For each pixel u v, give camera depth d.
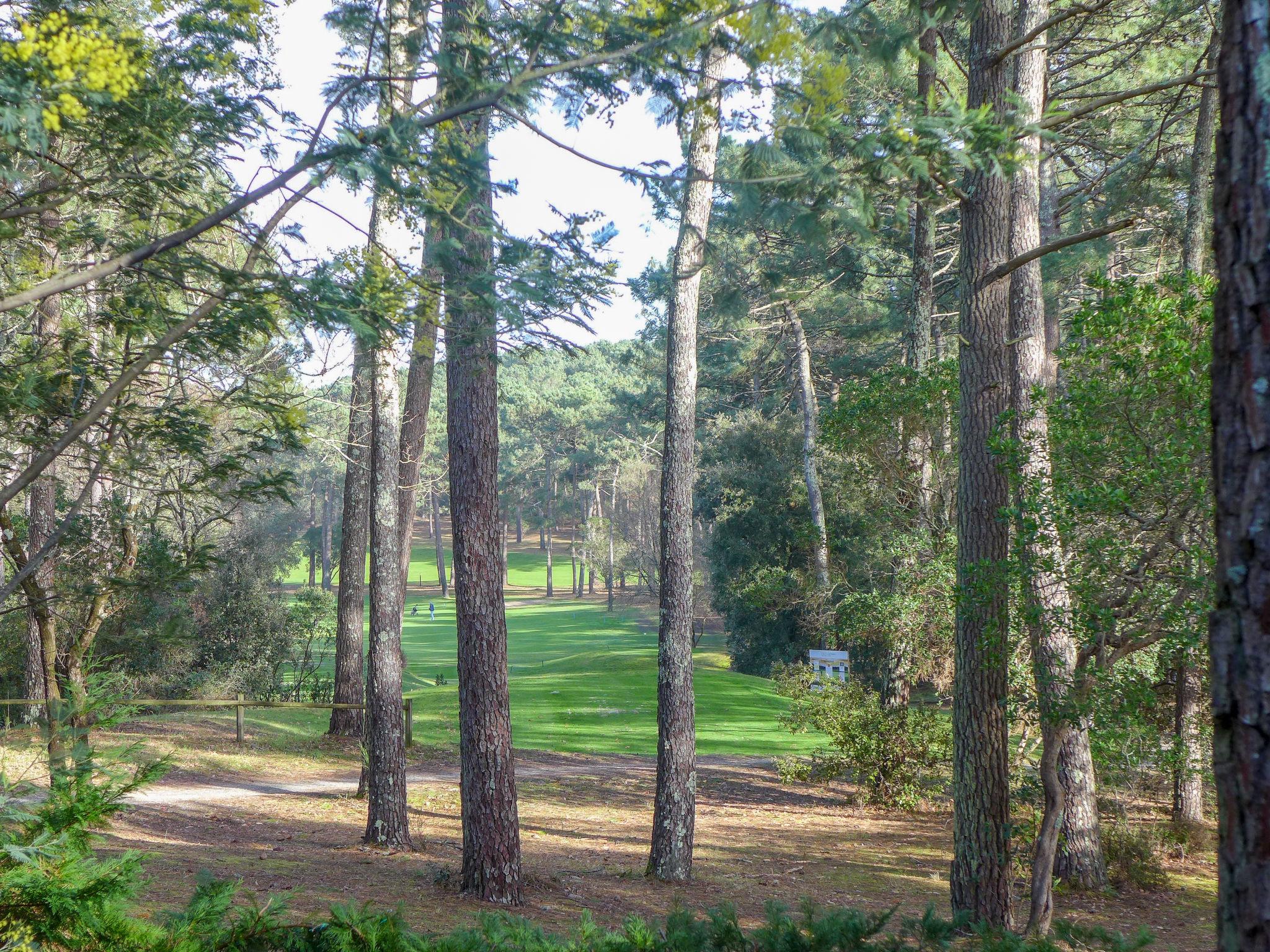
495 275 5.22
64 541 8.05
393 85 5.14
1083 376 8.45
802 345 33.91
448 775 18.59
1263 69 2.36
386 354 12.49
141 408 6.68
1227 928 2.32
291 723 22.25
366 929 3.27
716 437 40.28
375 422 12.98
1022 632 9.90
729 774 20.94
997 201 8.84
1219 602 2.40
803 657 37.41
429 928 7.48
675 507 11.84
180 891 7.25
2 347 6.91
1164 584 7.75
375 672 12.34
